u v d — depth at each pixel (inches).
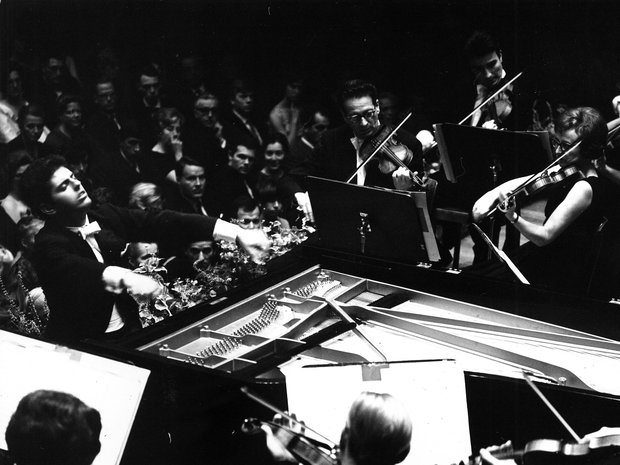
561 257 196.9
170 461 114.1
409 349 125.3
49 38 199.9
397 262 147.9
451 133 185.3
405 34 224.2
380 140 208.7
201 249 207.8
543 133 187.6
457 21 222.4
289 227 216.4
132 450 114.0
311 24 223.6
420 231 143.7
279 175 225.6
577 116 203.5
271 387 106.9
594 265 194.7
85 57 204.4
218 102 218.7
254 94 222.4
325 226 156.2
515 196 197.6
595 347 126.1
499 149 187.0
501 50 221.8
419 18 224.1
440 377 104.5
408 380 104.5
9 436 113.4
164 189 213.6
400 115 226.5
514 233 206.7
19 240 195.9
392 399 94.2
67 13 201.5
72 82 203.5
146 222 205.8
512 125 222.2
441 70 226.4
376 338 129.8
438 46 225.3
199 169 216.5
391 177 207.8
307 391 104.0
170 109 213.9
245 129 222.8
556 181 195.9
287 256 159.6
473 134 185.3
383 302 139.5
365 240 151.3
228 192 221.0
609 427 104.6
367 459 91.8
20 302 195.2
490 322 136.1
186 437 112.6
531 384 101.5
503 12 220.2
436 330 127.7
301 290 145.9
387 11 223.0
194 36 214.7
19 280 195.3
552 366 115.2
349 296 143.9
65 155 201.9
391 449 91.7
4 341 114.6
